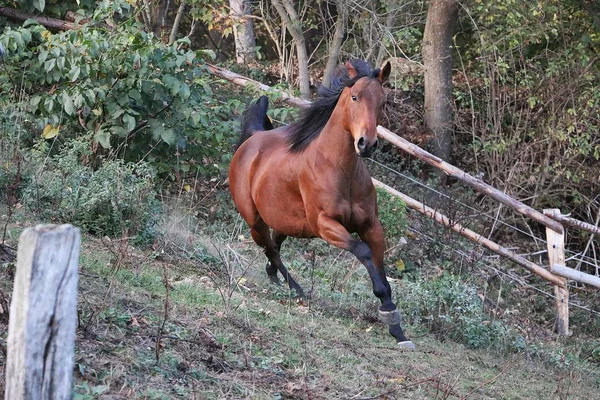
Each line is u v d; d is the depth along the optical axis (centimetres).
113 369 616
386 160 1908
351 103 827
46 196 1052
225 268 1030
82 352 630
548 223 1359
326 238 869
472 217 1627
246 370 701
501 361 985
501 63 1898
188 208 1294
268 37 2512
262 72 2152
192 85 1307
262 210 964
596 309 1509
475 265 1372
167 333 722
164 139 1252
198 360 691
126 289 822
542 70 2016
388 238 1290
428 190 1714
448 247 1378
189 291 874
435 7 1991
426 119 2033
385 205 1286
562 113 1936
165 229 1112
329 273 1178
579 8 2084
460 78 2205
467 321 1024
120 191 1055
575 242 1961
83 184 1084
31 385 387
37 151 1145
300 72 1856
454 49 2286
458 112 2059
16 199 1048
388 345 896
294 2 2247
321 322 908
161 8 1988
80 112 1281
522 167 1914
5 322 653
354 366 786
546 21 2033
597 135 1991
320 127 898
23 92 1270
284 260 1225
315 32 2373
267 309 896
